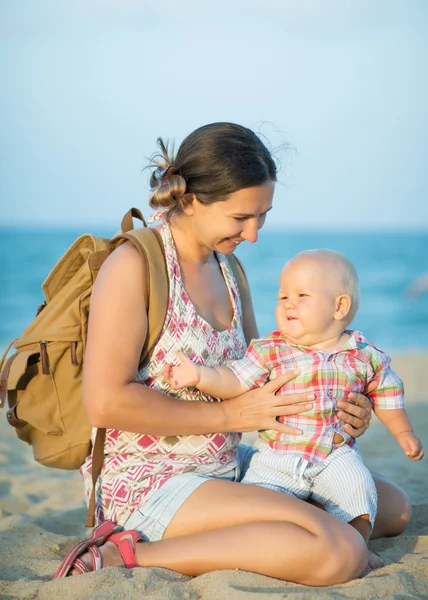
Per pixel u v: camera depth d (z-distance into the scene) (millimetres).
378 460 4504
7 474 4207
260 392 2760
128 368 2605
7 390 2822
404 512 3076
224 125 2703
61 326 2809
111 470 2729
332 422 2812
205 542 2465
